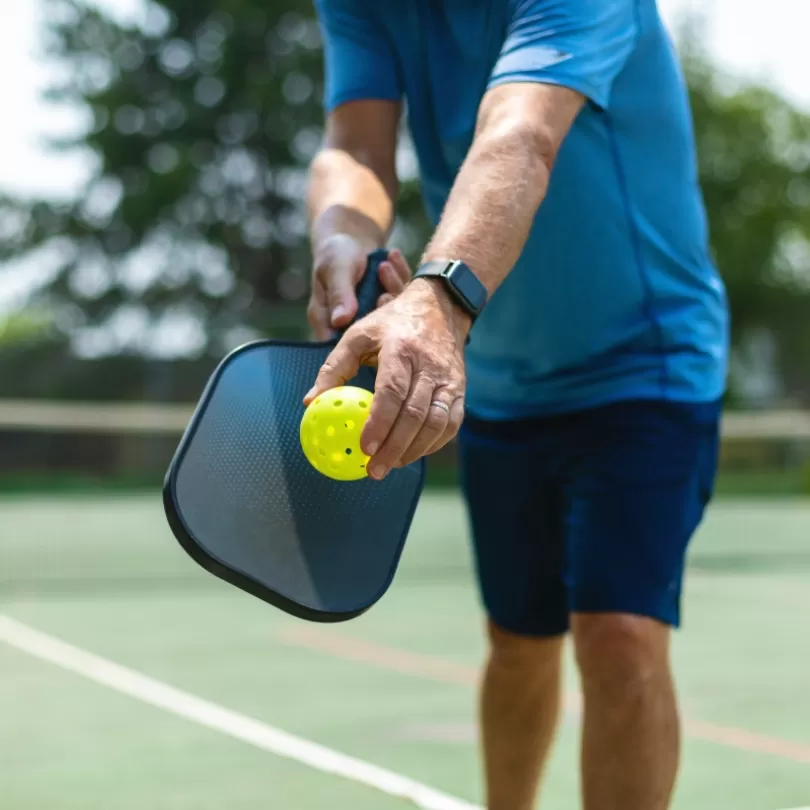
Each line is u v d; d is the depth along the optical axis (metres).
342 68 2.50
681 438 2.34
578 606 2.28
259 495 1.71
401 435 1.56
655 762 2.18
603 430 2.36
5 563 10.03
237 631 6.69
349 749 4.10
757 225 36.84
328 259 2.13
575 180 2.29
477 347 2.54
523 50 2.00
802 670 5.64
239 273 36.75
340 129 2.50
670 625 2.27
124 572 9.49
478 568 2.65
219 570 1.64
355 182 2.38
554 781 3.68
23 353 24.17
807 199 37.50
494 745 2.65
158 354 24.31
